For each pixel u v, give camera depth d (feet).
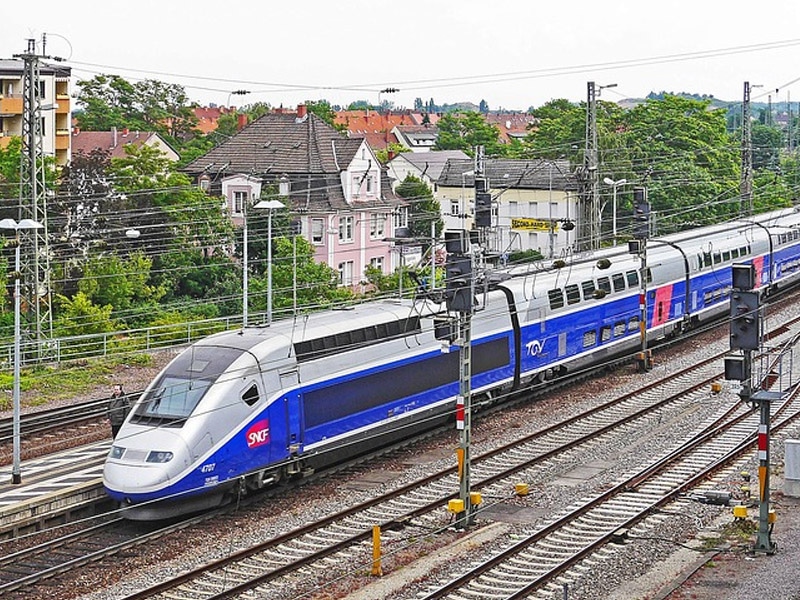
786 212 248.52
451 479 103.60
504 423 125.80
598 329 149.69
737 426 123.95
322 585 76.23
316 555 81.56
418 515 92.38
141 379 150.92
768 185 327.67
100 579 78.64
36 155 167.73
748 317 81.61
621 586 75.56
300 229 219.82
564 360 142.10
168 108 447.01
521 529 88.84
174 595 74.79
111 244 212.02
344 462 109.40
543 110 454.40
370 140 518.78
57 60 163.43
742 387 82.43
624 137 320.70
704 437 117.50
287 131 258.16
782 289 223.10
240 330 104.06
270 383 97.45
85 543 87.25
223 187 245.65
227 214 222.69
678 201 291.79
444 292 90.43
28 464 106.52
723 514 91.86
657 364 160.35
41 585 77.56
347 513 92.53
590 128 187.32
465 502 90.27
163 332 179.42
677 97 332.80
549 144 366.63
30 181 169.58
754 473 104.58
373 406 108.99
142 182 220.43
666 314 169.17
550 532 87.81
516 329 131.23
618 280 155.74
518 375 131.85
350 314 111.04
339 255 244.83
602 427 122.21
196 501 92.02
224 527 90.38
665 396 139.44
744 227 208.95
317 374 102.53
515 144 443.32
